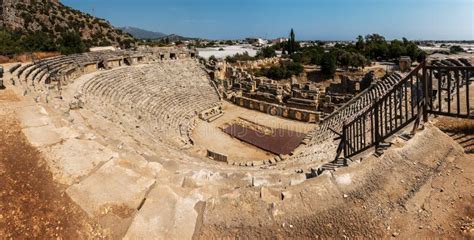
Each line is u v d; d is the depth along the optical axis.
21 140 9.88
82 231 6.12
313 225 6.51
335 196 7.19
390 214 6.70
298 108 38.72
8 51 39.28
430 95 9.91
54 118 12.41
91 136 11.33
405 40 97.69
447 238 5.94
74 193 7.14
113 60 40.66
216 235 6.32
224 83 48.75
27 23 90.00
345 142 12.68
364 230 6.36
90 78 31.22
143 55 45.50
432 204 6.87
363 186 7.48
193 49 56.03
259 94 43.16
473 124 10.67
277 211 6.79
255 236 6.32
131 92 33.22
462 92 16.03
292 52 106.81
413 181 7.66
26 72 23.23
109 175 7.93
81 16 112.62
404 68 37.16
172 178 8.40
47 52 49.25
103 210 6.66
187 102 39.41
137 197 7.13
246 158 25.77
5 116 11.90
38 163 8.52
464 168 7.96
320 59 75.88
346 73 67.38
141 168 8.69
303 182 7.68
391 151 8.76
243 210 6.85
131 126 21.81
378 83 32.53
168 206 6.82
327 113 34.78
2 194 7.05
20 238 5.88
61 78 27.58
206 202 7.07
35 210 6.61
